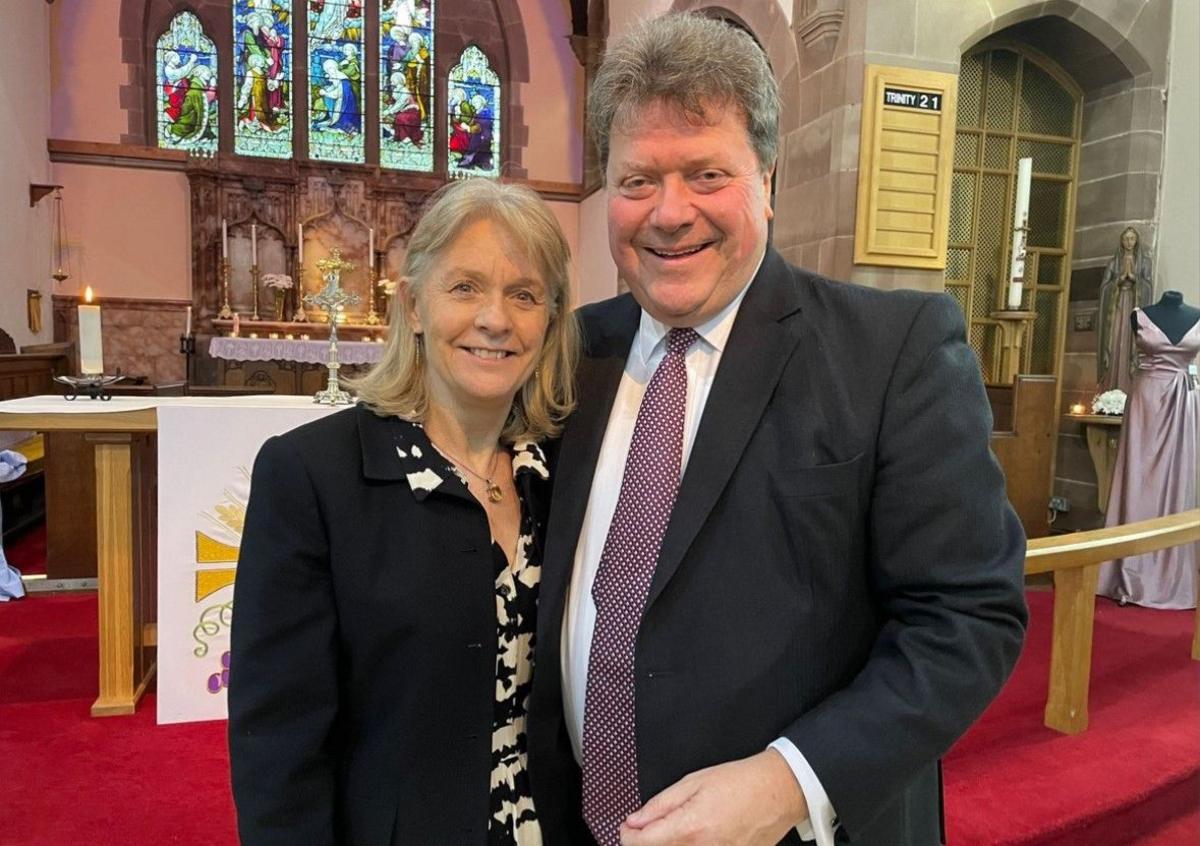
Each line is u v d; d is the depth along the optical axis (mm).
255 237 9484
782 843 1009
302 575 1011
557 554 1107
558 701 1130
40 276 8375
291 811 988
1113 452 4508
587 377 1232
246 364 8359
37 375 5832
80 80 8961
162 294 9273
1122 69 4668
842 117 4012
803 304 1114
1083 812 2131
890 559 991
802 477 988
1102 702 2854
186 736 2477
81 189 8961
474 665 1052
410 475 1039
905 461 980
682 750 989
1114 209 4801
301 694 1006
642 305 1120
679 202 1006
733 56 1016
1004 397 4625
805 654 984
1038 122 5008
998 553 958
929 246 4133
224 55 9477
